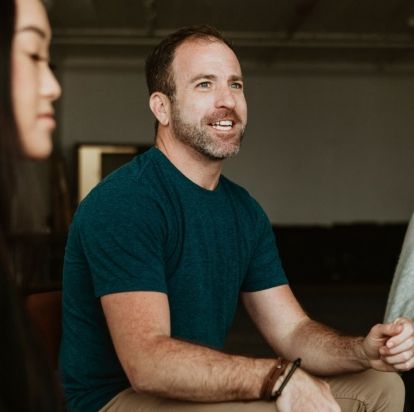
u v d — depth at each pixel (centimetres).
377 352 175
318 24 987
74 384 172
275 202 1153
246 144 1148
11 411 78
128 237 165
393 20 967
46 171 984
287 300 203
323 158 1153
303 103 1152
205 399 155
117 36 1005
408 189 1161
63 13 927
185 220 179
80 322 173
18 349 79
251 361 157
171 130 191
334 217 1156
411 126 1159
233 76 194
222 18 951
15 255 83
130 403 163
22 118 84
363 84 1155
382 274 1037
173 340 156
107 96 1120
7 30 80
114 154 1085
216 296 185
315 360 189
